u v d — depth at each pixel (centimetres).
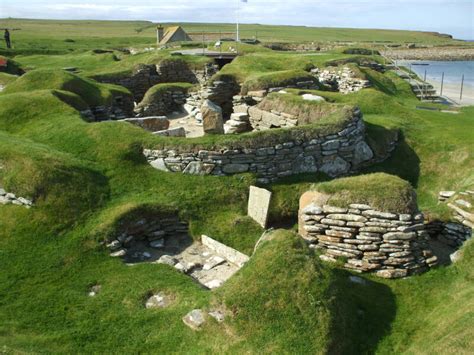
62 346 759
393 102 2111
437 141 1692
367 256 980
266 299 773
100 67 3731
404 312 860
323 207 1012
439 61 8100
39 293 895
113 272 973
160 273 966
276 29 14138
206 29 13962
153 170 1341
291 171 1380
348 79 2697
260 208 1193
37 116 1706
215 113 1616
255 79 2323
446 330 740
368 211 973
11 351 696
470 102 3334
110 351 760
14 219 1112
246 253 1112
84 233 1074
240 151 1319
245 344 732
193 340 767
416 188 1548
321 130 1409
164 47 5025
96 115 2164
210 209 1233
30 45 6738
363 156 1547
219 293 806
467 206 1165
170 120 2448
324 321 750
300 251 855
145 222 1152
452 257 987
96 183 1247
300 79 2364
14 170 1204
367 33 13325
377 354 754
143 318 830
